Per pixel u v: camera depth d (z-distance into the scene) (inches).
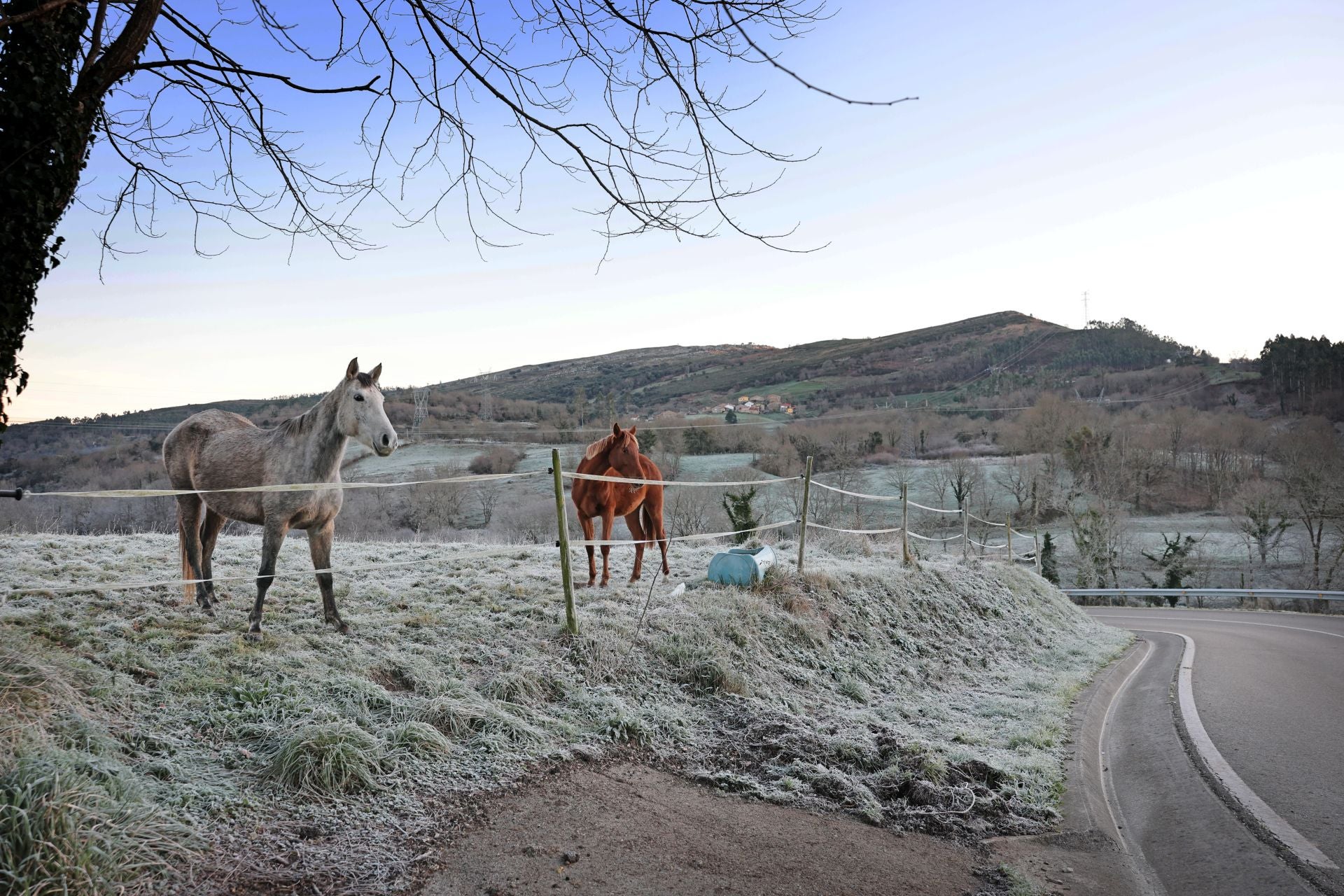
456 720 201.2
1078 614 680.4
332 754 164.4
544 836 159.9
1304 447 1971.0
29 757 134.1
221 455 253.9
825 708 284.0
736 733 240.4
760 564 374.0
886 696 319.6
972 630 457.4
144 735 165.5
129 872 120.3
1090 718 315.6
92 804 128.6
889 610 418.0
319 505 247.0
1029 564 1032.8
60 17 155.9
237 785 155.6
